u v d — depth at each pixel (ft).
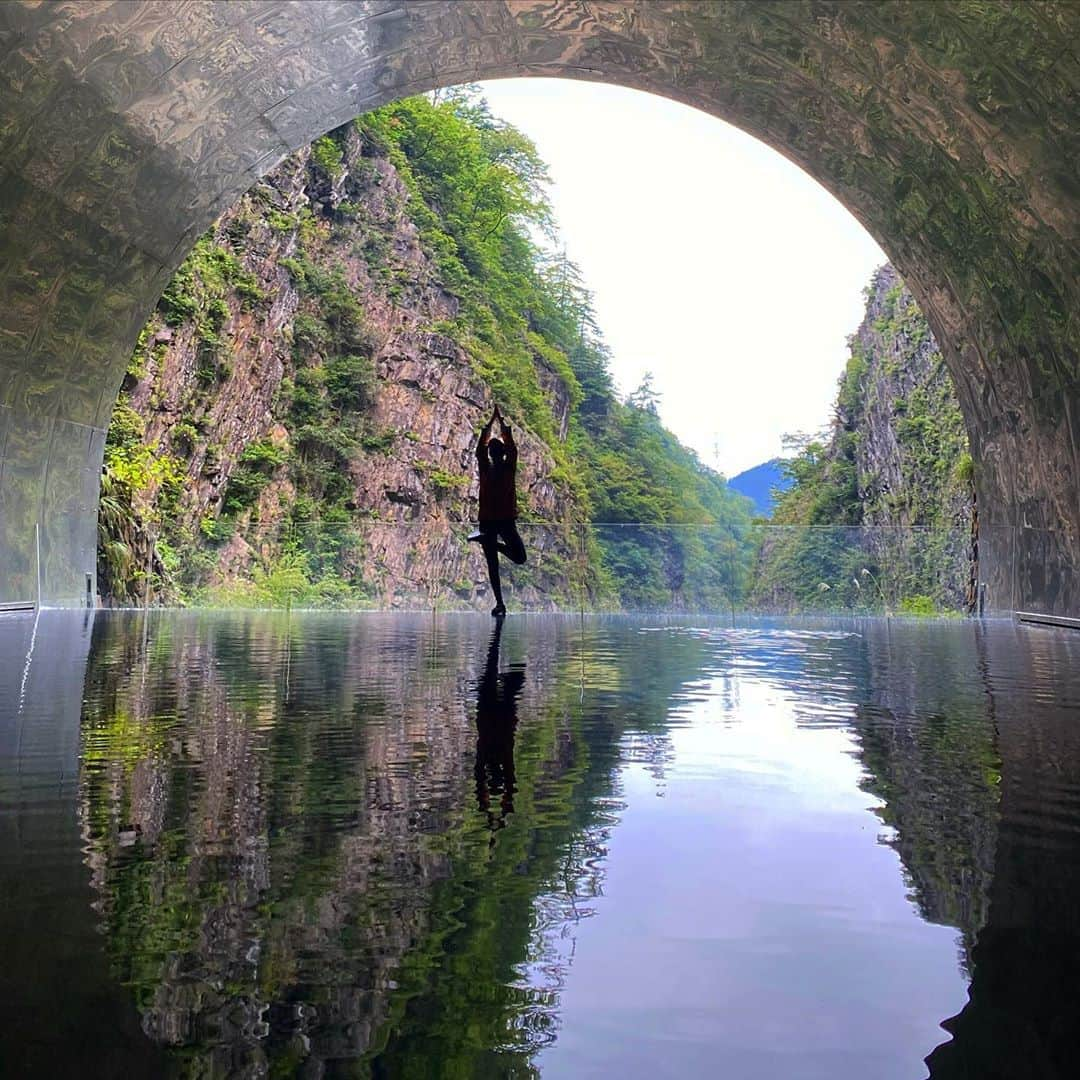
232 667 24.97
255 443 121.19
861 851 8.61
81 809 9.94
